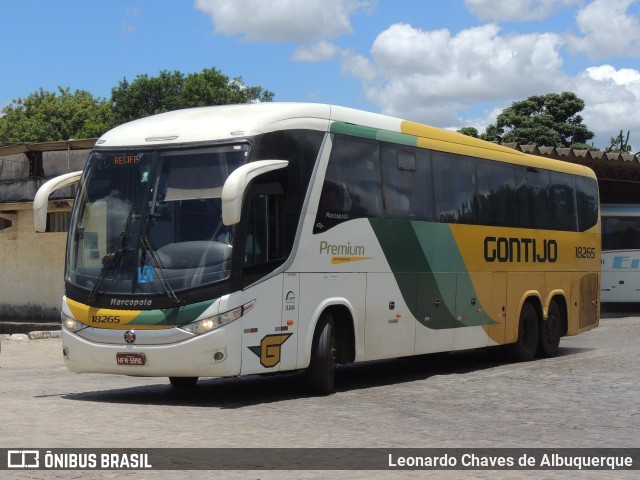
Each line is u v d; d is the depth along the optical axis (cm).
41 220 1267
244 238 1176
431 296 1562
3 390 1390
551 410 1201
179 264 1173
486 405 1242
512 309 1825
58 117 7194
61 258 2945
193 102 6216
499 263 1778
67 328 1227
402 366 1819
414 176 1533
